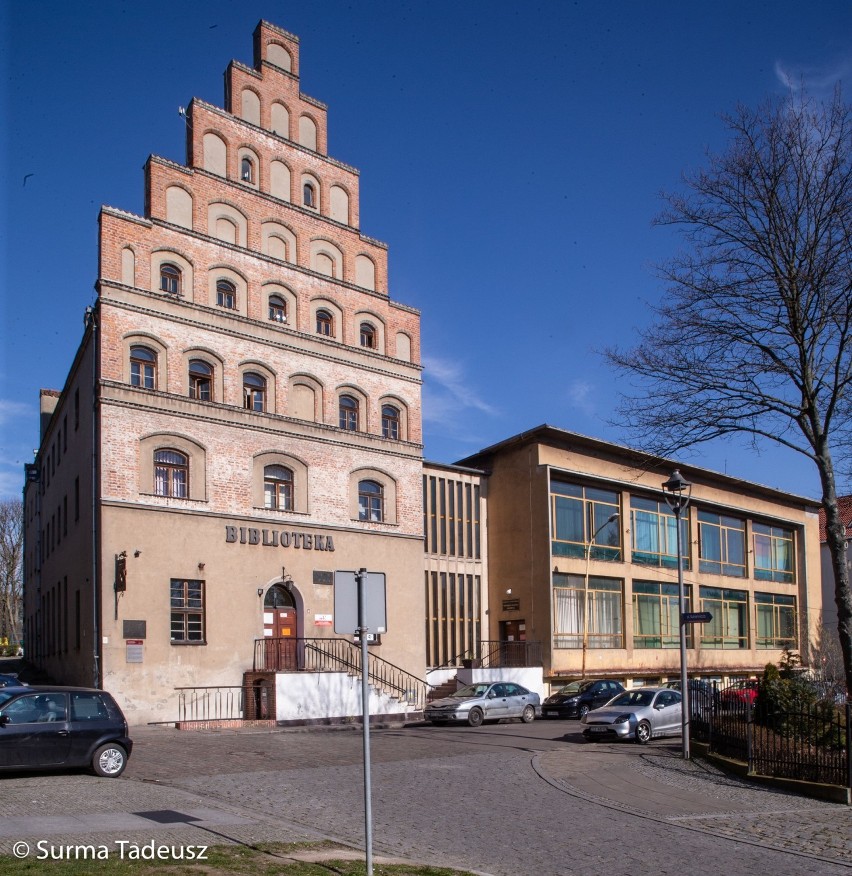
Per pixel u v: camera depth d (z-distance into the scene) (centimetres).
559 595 4209
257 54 3634
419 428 3869
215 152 3375
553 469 4250
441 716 3183
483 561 4331
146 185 3175
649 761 2088
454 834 1298
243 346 3291
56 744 1648
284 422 3359
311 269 3578
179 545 2986
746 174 2311
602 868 1119
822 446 2253
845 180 2227
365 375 3691
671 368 2358
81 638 3027
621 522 4644
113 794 1503
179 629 2959
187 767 1895
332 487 3481
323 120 3781
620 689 3738
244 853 1086
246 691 3053
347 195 3803
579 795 1638
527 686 3984
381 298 3822
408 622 3662
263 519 3231
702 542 5297
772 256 2317
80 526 3152
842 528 2198
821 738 1781
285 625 3278
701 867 1129
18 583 7281
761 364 2297
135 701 2803
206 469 3100
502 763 2052
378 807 1486
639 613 4678
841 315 2233
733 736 1969
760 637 5666
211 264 3253
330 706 3147
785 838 1309
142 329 3014
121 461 2891
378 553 3600
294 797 1555
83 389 3212
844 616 2152
